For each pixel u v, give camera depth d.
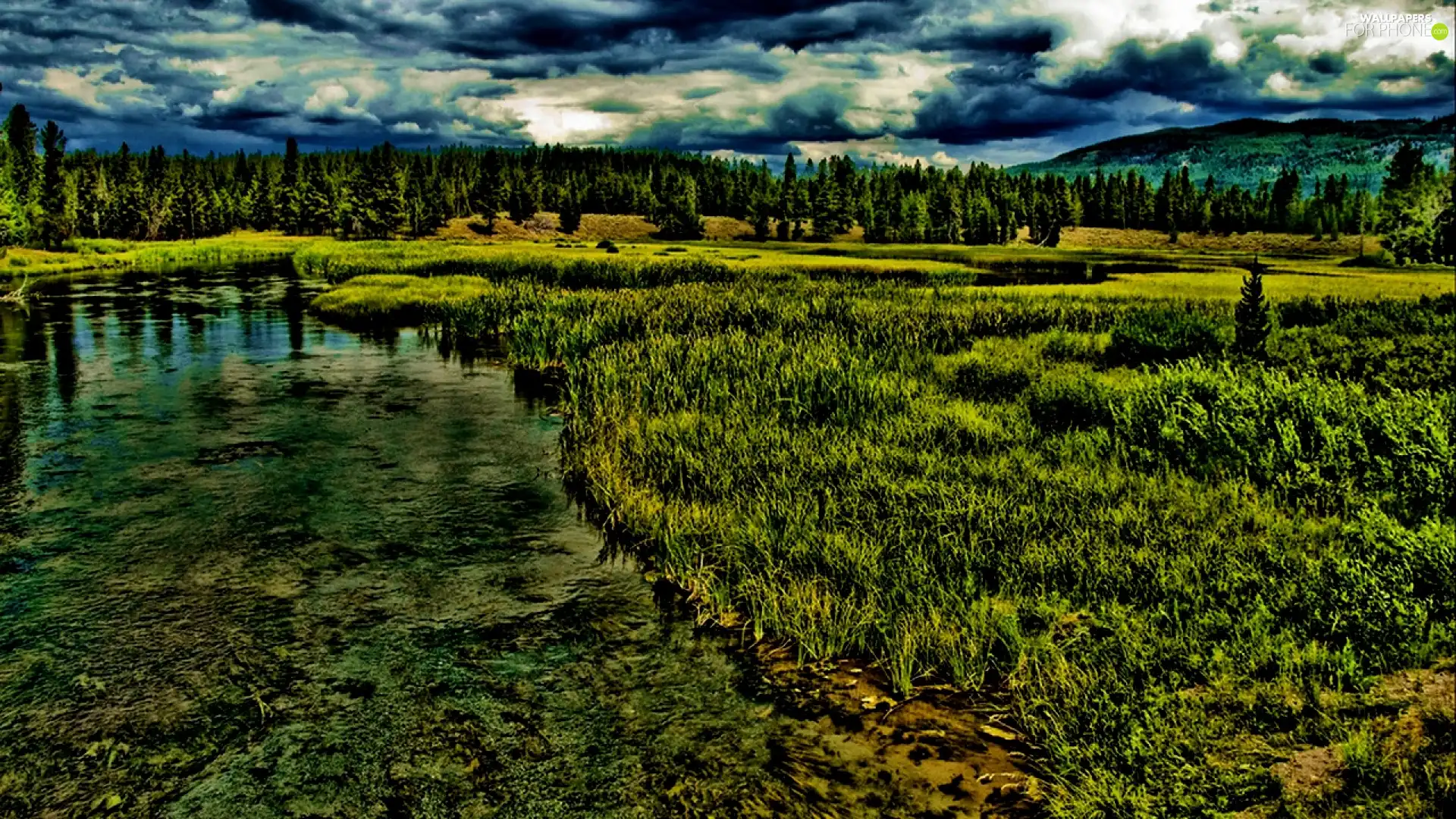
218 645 6.66
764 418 12.52
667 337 18.78
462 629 7.01
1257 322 15.82
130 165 126.44
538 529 9.45
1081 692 5.33
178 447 12.62
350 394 16.94
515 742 5.43
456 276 42.69
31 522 9.36
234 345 23.03
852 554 7.37
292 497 10.41
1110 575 6.83
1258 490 8.96
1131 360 16.78
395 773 5.12
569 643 6.77
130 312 30.41
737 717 5.70
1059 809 4.44
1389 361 14.08
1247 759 4.54
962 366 15.80
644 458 10.91
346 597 7.60
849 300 27.22
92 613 7.16
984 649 6.14
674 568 7.94
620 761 5.21
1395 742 4.47
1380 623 5.61
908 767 5.10
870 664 6.36
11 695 5.91
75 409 15.02
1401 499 8.23
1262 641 5.60
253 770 5.16
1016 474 9.50
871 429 11.80
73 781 5.04
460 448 12.91
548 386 18.22
